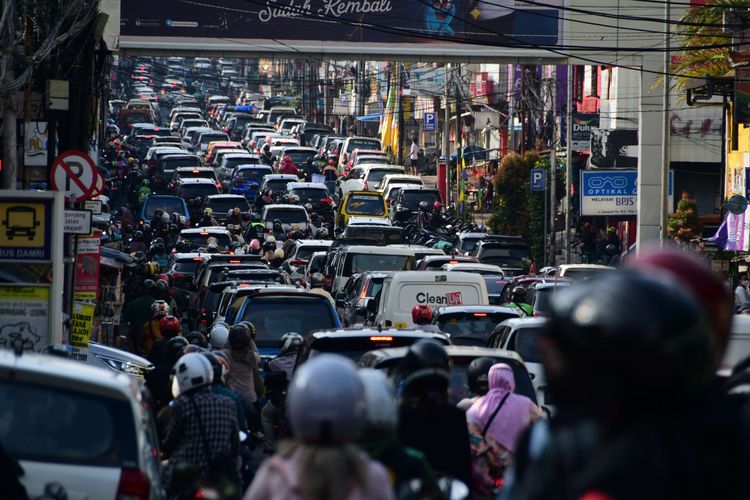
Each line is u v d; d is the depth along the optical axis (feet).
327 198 435.12
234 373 112.27
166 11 342.03
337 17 344.28
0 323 104.73
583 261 379.55
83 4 152.76
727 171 294.05
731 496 18.92
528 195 399.85
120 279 259.80
